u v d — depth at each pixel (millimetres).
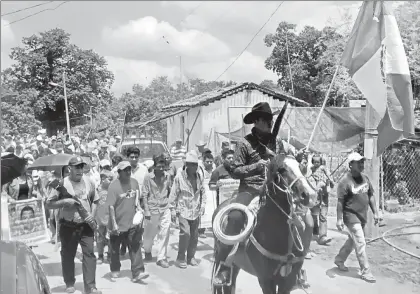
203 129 19484
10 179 6691
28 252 3850
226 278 5527
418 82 16125
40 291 3506
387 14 7695
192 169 8383
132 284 7590
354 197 7605
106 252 9688
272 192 4918
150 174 8633
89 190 7059
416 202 13688
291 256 4984
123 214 7590
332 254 9180
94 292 6840
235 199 5566
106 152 15227
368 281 7500
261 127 5469
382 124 7809
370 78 7715
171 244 10312
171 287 7441
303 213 5160
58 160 8430
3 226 8094
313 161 9938
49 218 10328
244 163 5453
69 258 7004
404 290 7082
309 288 7145
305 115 14188
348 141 14102
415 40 16469
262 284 5176
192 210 8445
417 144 14031
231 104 19766
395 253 8914
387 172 14031
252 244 5129
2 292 3146
